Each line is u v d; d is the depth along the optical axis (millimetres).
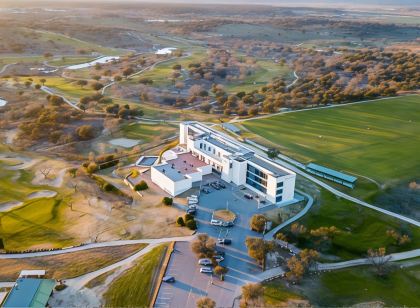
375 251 94125
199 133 145500
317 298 79875
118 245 95750
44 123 176625
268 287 81688
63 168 143125
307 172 136750
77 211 114562
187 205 111812
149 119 193000
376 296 82062
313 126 180625
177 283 82562
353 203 118000
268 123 184125
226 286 82062
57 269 87250
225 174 125750
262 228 99625
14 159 152250
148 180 128625
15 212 115938
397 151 154750
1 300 78000
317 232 96375
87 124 180625
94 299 78438
